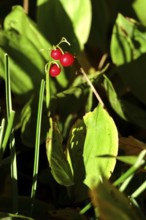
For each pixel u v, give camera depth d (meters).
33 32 0.43
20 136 0.43
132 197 0.31
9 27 0.44
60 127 0.42
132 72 0.43
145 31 0.43
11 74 0.43
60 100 0.42
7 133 0.33
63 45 0.44
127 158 0.30
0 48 0.42
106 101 0.44
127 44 0.43
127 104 0.43
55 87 0.43
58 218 0.35
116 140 0.34
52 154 0.34
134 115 0.42
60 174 0.34
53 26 0.44
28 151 0.44
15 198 0.33
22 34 0.43
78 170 0.35
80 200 0.36
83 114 0.43
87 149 0.35
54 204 0.39
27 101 0.43
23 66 0.43
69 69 0.44
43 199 0.41
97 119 0.35
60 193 0.39
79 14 0.44
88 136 0.35
